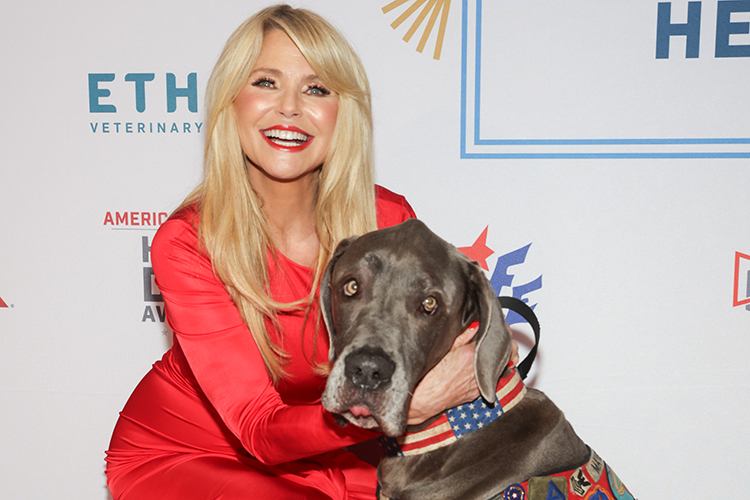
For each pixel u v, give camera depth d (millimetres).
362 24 2715
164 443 2186
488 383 1441
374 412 1297
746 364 2762
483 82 2717
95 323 2887
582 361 2830
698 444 2811
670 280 2760
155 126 2795
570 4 2648
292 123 1912
